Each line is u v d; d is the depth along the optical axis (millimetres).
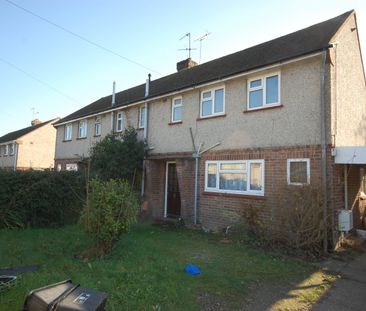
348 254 8602
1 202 10297
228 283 5930
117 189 7574
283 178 9930
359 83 12242
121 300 4770
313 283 6281
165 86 16531
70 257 7016
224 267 6949
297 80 9977
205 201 12375
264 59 11492
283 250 8570
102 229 7039
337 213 9109
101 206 7195
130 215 7441
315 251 8500
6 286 4836
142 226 12289
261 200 10352
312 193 8625
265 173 10445
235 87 11805
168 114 14586
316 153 9266
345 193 9938
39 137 36938
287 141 10016
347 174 10398
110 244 7332
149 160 15133
